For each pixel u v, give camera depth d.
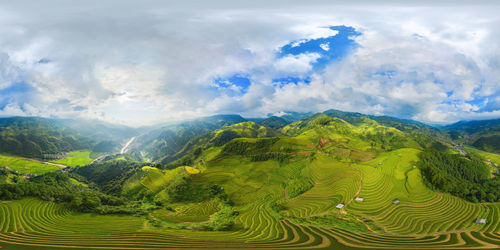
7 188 113.88
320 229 93.44
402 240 81.06
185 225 109.19
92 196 131.62
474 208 106.94
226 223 109.50
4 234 83.69
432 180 130.38
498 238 81.75
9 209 103.06
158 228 99.50
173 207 144.75
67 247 73.00
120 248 73.19
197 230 99.56
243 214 122.12
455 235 84.94
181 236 87.75
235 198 149.75
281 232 92.25
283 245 77.06
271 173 174.50
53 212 107.81
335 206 117.31
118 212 119.81
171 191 167.62
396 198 117.81
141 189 177.88
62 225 96.50
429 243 78.00
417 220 98.56
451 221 97.19
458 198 115.94
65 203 118.38
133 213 122.25
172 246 75.94
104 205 128.25
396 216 102.56
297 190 146.12
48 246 73.38
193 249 72.75
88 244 76.19
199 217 124.00
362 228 93.94
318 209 117.00
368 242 79.12
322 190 138.50
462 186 121.88
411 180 132.75
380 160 165.88
